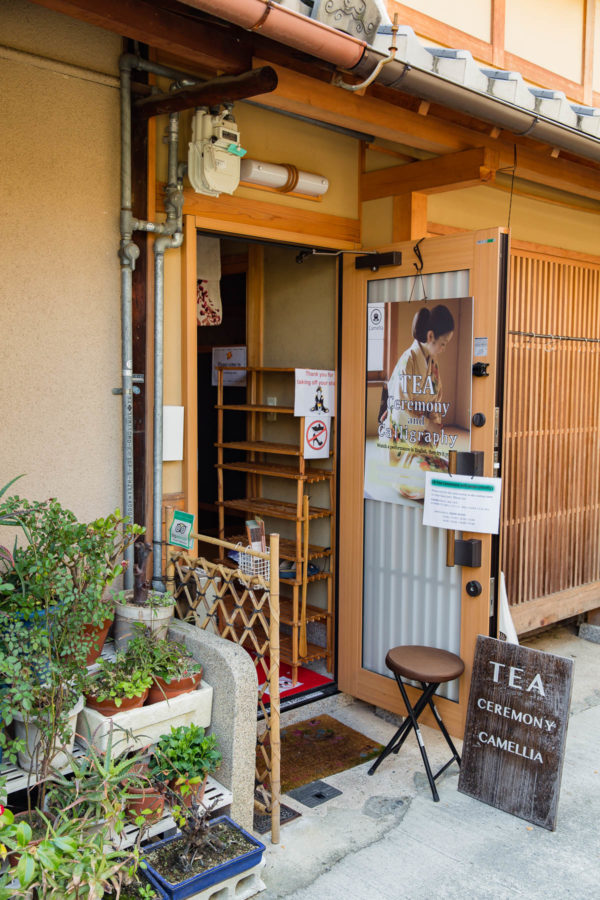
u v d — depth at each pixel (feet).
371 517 13.26
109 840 7.72
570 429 17.15
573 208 17.58
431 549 12.33
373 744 12.46
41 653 7.73
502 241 11.16
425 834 9.93
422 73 9.03
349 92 10.53
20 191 9.38
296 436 15.42
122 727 8.43
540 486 16.46
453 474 11.65
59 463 10.00
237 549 9.96
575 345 17.10
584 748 12.50
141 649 9.32
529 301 15.98
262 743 10.14
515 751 10.45
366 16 8.18
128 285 10.29
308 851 9.53
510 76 10.27
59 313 9.86
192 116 10.92
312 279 14.75
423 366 12.21
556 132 10.89
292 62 9.22
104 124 10.08
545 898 8.70
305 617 13.96
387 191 13.37
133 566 10.68
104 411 10.41
